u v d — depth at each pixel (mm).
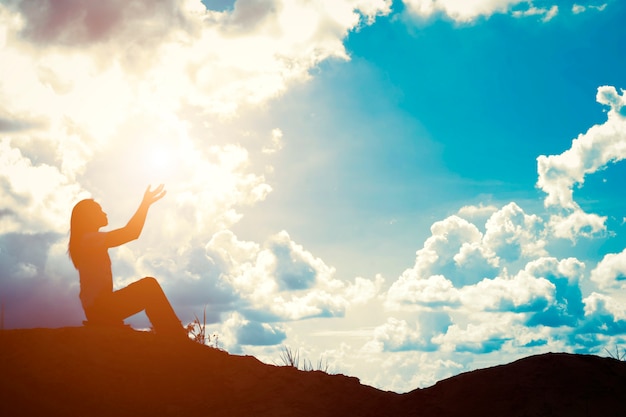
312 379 7758
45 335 7617
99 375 7277
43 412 6863
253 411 7164
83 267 7992
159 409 7168
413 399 7316
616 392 6793
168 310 8055
